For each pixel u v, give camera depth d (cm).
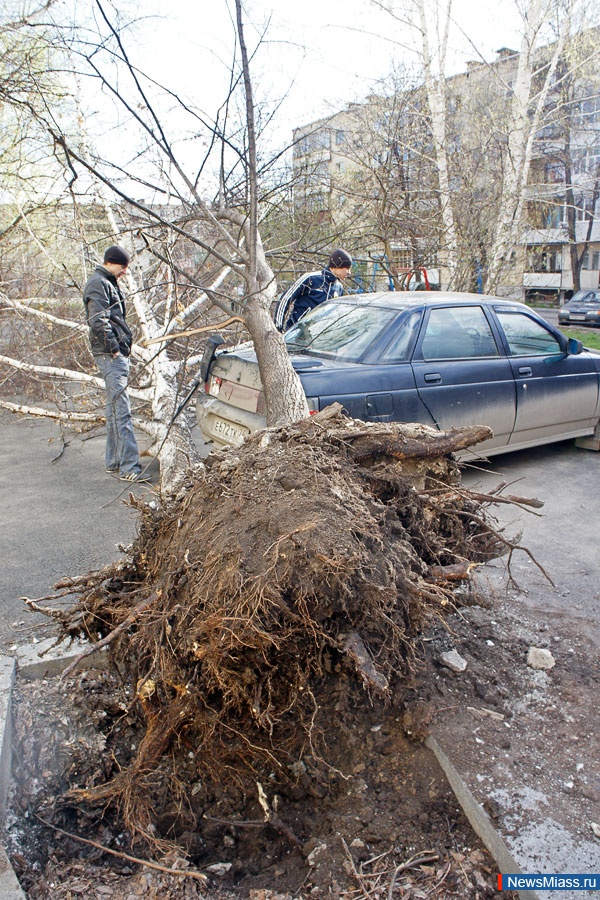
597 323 2327
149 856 257
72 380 832
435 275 1313
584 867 216
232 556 256
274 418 430
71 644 333
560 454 701
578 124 1532
